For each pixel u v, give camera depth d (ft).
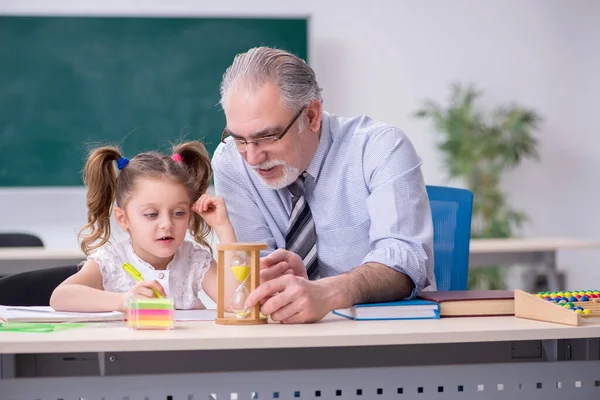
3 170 15.66
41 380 3.93
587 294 4.88
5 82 15.62
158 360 4.29
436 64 17.04
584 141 17.62
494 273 16.96
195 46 15.97
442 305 4.83
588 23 17.51
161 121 15.97
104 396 3.96
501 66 17.26
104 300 4.85
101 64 15.81
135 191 5.56
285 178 5.70
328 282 4.73
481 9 17.17
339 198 6.16
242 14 15.96
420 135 17.04
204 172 6.07
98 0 16.03
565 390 4.37
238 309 4.53
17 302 5.96
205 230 6.34
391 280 5.05
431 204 7.18
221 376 4.03
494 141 16.28
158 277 5.67
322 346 4.27
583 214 17.76
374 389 4.17
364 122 6.28
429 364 4.61
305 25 16.07
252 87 5.34
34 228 15.94
